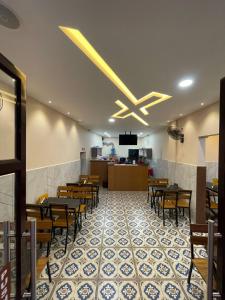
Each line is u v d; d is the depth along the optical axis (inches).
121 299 85.5
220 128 50.4
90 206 222.8
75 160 276.1
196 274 102.4
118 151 564.1
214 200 193.3
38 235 90.4
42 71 96.1
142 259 116.6
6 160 45.7
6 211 76.6
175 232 156.2
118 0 48.6
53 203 139.6
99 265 110.0
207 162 233.5
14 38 66.9
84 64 88.1
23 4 50.3
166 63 85.2
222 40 66.6
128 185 319.0
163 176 321.1
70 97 144.6
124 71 94.4
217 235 49.5
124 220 181.8
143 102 157.4
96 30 61.6
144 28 60.2
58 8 51.7
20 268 50.8
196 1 48.6
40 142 162.6
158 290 91.3
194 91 125.2
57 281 96.5
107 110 192.1
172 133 234.7
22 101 52.8
